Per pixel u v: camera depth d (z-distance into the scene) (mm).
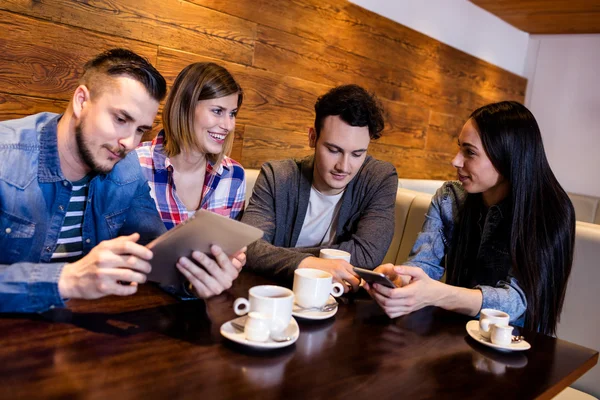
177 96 1685
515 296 1420
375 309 1312
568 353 1179
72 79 2088
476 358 1083
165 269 1109
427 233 1747
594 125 4848
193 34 2447
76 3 2035
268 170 1836
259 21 2727
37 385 757
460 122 4512
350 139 1613
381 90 3615
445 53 4137
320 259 1434
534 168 1471
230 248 1104
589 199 4328
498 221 1575
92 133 1185
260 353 962
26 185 1203
